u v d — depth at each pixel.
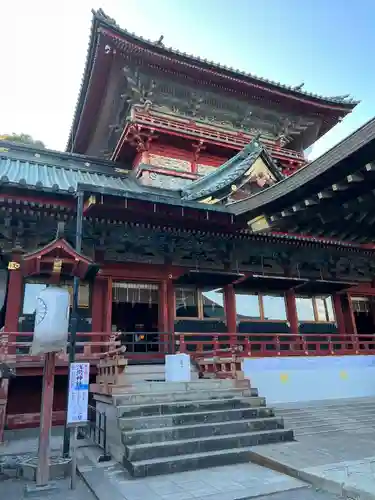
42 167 21.20
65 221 14.77
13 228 14.56
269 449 8.41
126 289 16.69
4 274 14.62
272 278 17.59
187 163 24.62
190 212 14.70
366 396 15.95
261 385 14.29
